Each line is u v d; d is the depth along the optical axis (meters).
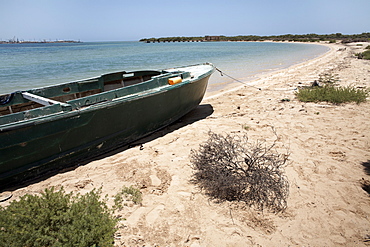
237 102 8.97
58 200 2.87
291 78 13.24
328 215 3.23
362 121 6.29
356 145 5.05
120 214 3.35
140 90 5.62
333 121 6.40
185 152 5.12
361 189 3.70
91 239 2.49
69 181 4.20
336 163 4.42
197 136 5.91
